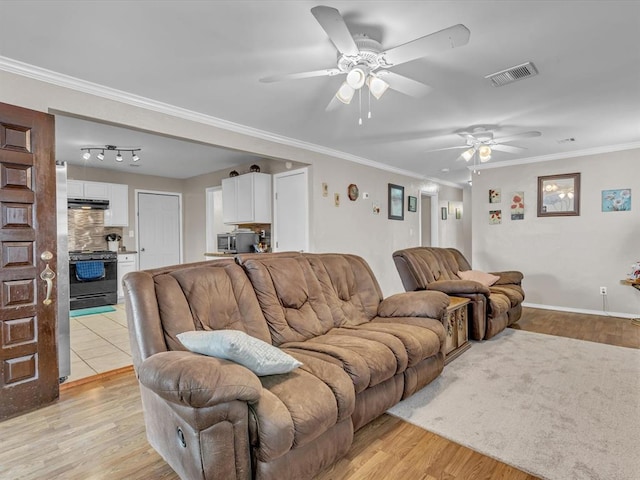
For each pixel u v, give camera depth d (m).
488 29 2.03
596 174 4.85
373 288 2.95
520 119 3.58
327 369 1.70
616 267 4.72
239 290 2.08
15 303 2.22
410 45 1.81
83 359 3.17
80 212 5.84
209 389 1.18
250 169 5.08
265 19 1.91
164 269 1.93
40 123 2.35
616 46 2.22
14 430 2.02
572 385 2.57
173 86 2.74
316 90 2.83
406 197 6.42
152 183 6.54
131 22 1.91
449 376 2.74
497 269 5.71
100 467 1.69
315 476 1.62
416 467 1.68
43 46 2.14
